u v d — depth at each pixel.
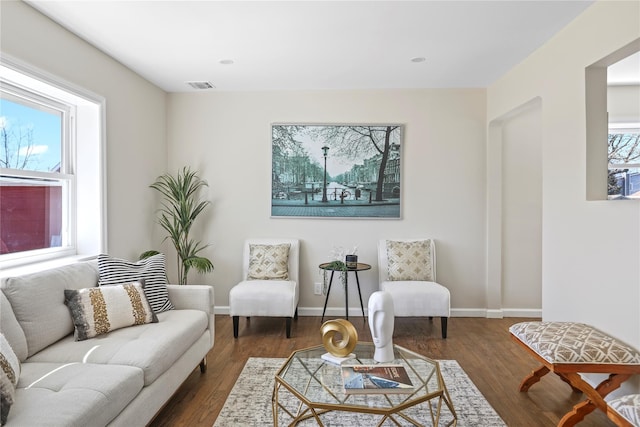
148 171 4.21
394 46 3.33
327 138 4.61
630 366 2.12
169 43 3.24
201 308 3.03
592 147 2.73
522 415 2.41
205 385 2.79
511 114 4.10
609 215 2.50
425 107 4.59
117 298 2.52
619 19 2.39
